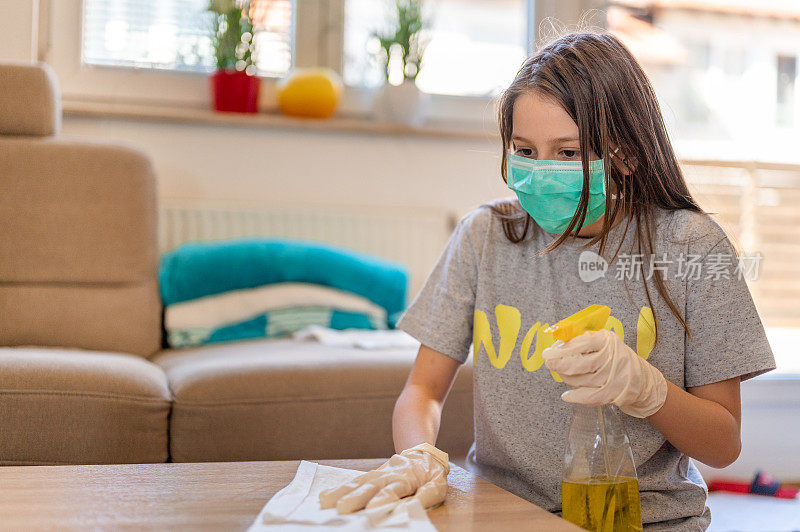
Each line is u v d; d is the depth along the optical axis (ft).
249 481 2.65
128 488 2.55
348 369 5.39
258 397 5.14
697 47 10.50
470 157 8.82
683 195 3.52
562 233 3.44
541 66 3.36
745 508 6.71
